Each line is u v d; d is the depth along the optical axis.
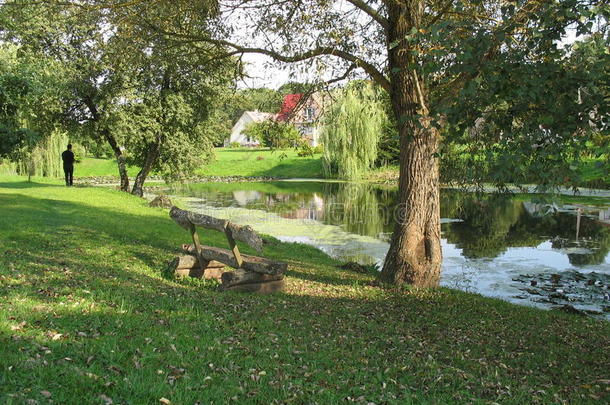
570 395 4.87
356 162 44.06
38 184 31.86
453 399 4.41
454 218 25.56
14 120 16.34
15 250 9.57
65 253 10.19
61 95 23.39
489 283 13.05
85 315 5.38
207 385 3.98
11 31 20.45
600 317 10.16
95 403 3.38
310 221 24.52
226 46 12.38
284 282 8.95
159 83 24.09
